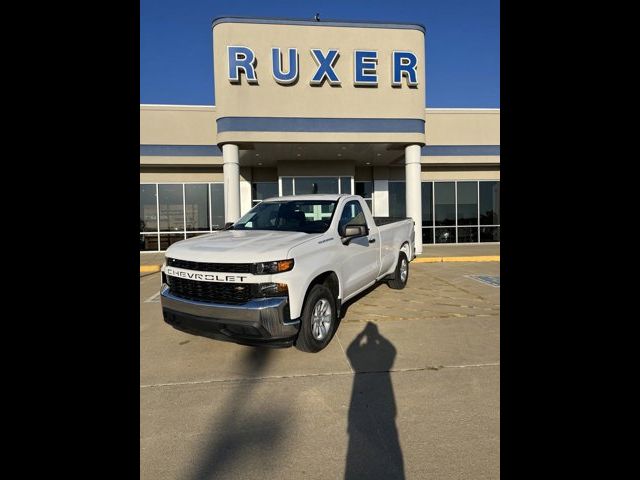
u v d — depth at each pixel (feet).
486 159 51.88
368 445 8.39
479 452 8.09
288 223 16.65
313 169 47.75
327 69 36.96
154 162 47.24
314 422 9.35
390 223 22.91
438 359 13.21
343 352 13.96
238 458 8.01
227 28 35.76
